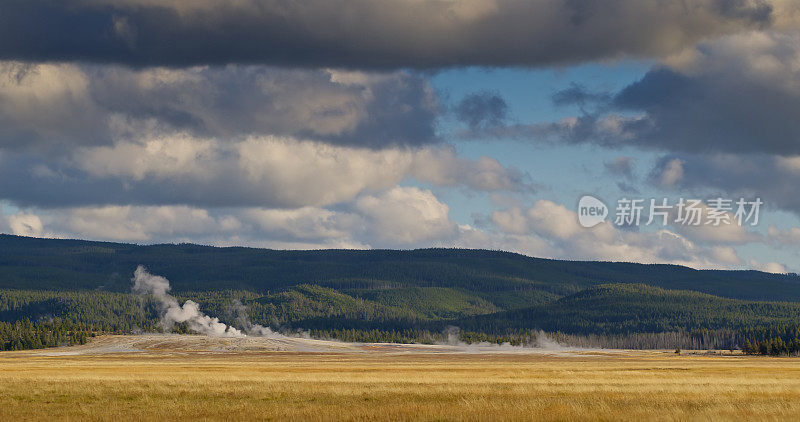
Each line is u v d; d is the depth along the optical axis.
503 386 88.38
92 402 70.44
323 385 89.19
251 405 67.06
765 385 91.12
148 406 66.81
